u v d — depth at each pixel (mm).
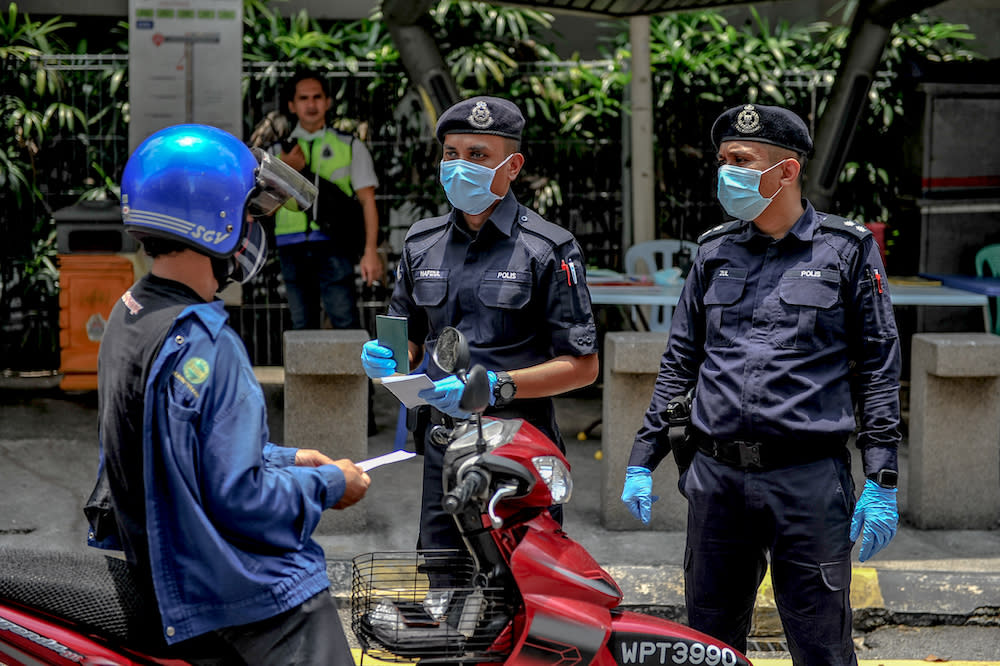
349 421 5398
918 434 5539
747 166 3209
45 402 8016
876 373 3209
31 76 8766
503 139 3299
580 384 3371
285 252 7062
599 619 2635
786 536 3203
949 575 4762
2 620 2371
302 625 2408
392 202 9141
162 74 7531
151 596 2416
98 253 8086
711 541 3330
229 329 2385
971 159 8680
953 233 8734
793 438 3170
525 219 3406
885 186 9266
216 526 2326
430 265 3449
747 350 3244
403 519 5609
